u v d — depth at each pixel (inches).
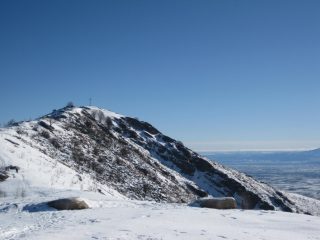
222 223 738.8
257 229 703.1
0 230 615.8
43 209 863.1
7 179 1327.5
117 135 3358.8
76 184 1562.5
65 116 2989.7
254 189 3656.5
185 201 2603.3
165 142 3924.7
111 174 2365.9
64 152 2308.1
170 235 597.6
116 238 555.5
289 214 879.1
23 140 2049.7
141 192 2329.0
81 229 608.4
